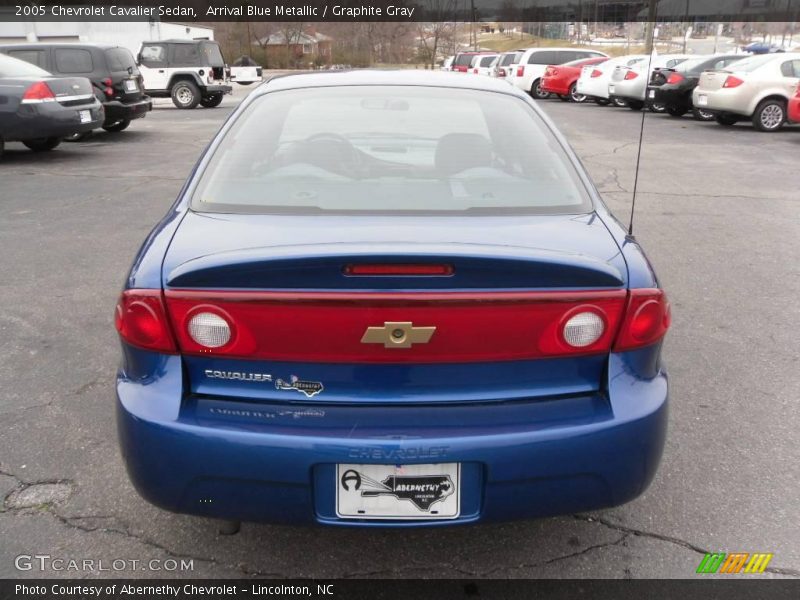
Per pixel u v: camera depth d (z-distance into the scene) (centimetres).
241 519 207
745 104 1470
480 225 227
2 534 252
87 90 1106
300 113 290
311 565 240
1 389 357
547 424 200
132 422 204
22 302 478
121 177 936
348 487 200
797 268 566
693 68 1741
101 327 437
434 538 253
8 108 1020
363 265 194
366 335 197
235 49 4822
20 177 934
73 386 361
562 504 207
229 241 215
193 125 1602
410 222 227
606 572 238
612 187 893
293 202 242
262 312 197
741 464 299
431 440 195
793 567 240
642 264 217
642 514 267
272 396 204
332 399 204
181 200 252
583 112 1966
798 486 284
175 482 203
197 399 206
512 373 205
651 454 211
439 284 196
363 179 255
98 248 604
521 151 273
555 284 200
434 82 314
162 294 201
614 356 210
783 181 933
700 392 362
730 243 638
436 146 272
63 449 304
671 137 1379
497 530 258
